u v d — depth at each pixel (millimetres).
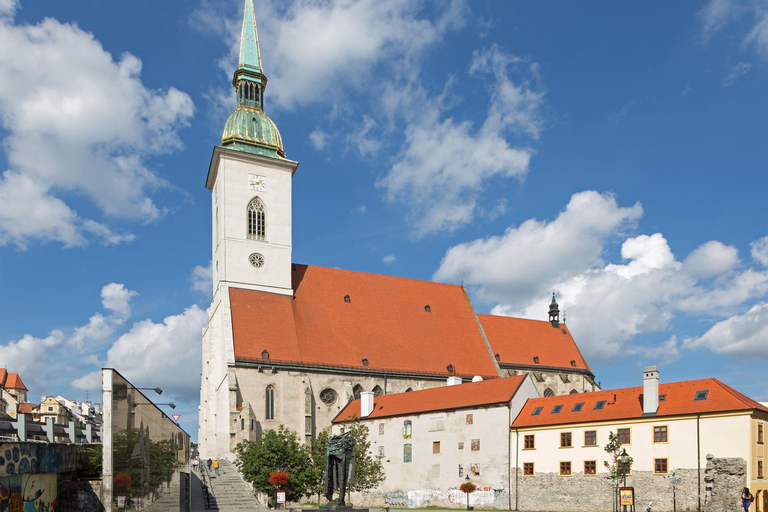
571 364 123250
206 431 101375
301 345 98250
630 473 63781
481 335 117188
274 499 62875
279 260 104938
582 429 68000
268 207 105938
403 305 114438
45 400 174375
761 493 58125
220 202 103562
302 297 105500
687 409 61719
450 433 79250
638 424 64250
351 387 98438
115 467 31391
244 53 113312
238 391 89938
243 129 107938
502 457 73438
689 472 60156
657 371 64750
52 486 32719
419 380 103938
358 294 111562
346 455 35250
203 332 109875
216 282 105250
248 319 97250
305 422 93062
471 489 72000
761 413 59875
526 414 74250
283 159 107500
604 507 64812
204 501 62344
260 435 90062
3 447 27094
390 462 85625
